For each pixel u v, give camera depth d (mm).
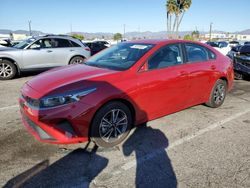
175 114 5262
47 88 3543
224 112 5480
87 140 3631
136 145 3924
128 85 3859
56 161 3422
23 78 9273
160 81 4254
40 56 9469
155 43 4625
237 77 9227
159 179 3088
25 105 3631
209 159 3541
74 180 3041
